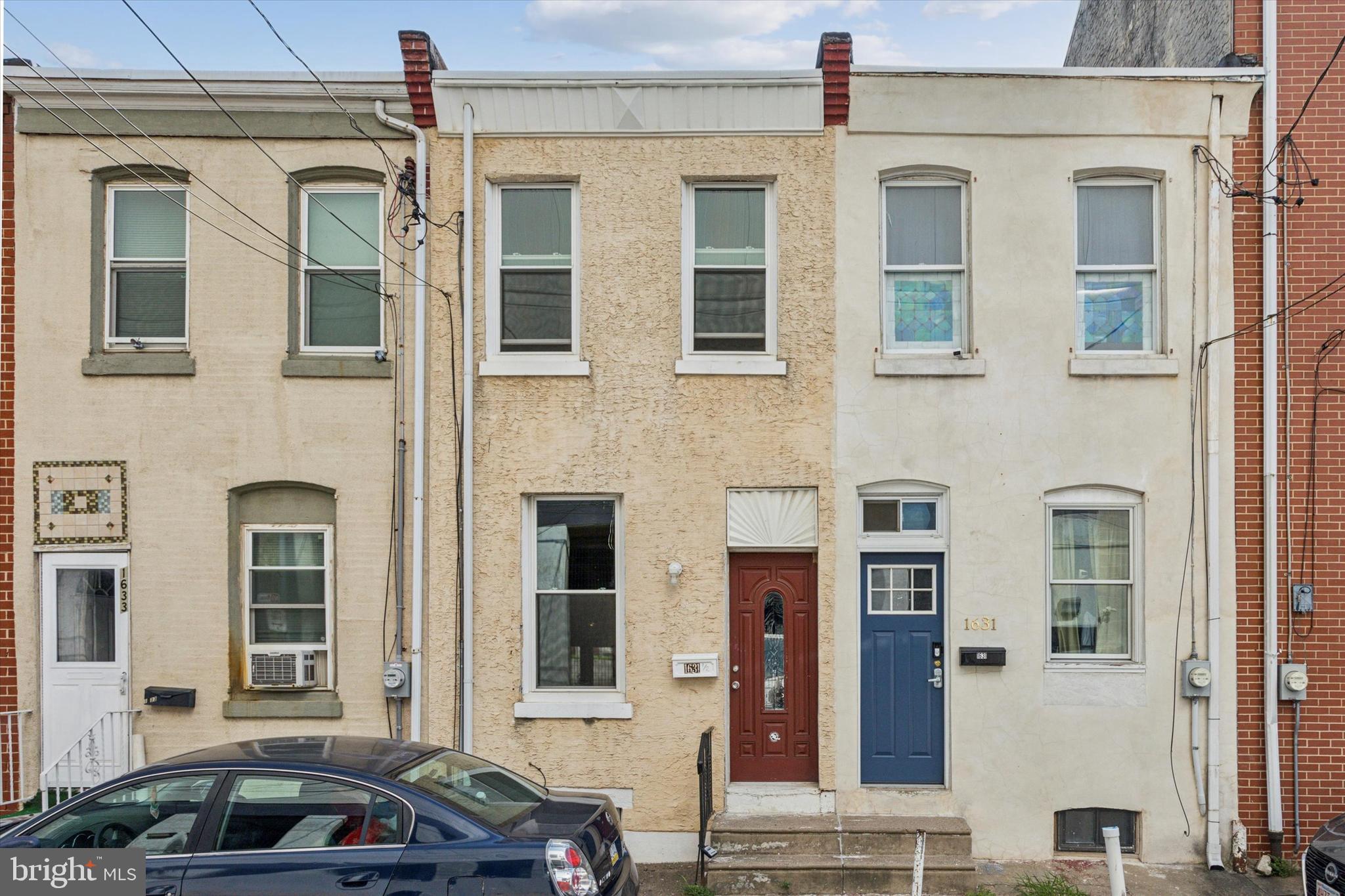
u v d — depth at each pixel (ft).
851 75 28.81
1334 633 28.50
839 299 29.45
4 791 29.27
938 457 29.17
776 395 29.43
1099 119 29.17
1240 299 29.19
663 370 29.55
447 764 20.08
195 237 29.96
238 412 29.73
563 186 30.42
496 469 29.68
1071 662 29.01
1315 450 28.81
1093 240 30.09
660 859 28.73
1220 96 28.94
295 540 30.27
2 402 29.81
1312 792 28.37
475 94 29.25
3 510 29.73
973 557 29.04
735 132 29.53
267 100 29.66
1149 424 29.01
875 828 27.43
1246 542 28.89
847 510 29.25
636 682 29.19
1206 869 27.96
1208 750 28.40
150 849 17.69
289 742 20.51
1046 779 28.63
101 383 29.78
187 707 29.48
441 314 29.71
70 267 29.94
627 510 29.45
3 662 29.60
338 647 29.60
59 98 29.68
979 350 29.30
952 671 28.89
